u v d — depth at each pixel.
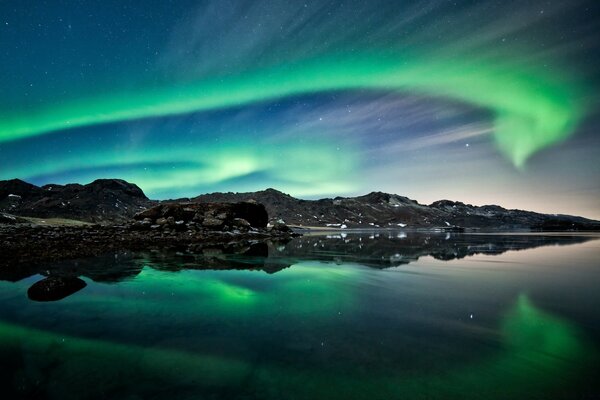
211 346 5.14
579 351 4.86
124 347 5.13
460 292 8.79
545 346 5.05
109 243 19.94
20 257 13.30
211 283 9.99
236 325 6.13
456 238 43.25
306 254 18.86
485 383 3.95
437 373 4.21
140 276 11.01
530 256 18.22
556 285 9.73
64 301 7.81
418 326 6.01
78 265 12.83
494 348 4.99
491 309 7.10
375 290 9.05
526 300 7.90
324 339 5.39
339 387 3.89
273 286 9.62
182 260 15.09
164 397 3.73
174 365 4.52
